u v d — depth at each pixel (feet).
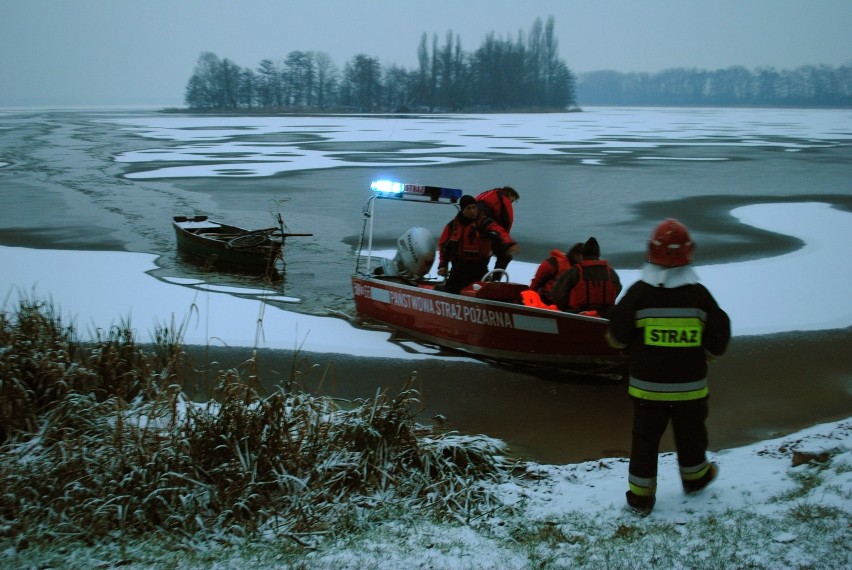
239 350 27.48
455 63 543.39
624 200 71.41
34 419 17.31
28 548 12.69
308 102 553.64
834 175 94.02
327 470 15.44
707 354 13.20
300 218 59.77
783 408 22.58
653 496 13.50
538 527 13.34
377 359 26.99
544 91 631.15
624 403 23.24
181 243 45.80
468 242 29.30
